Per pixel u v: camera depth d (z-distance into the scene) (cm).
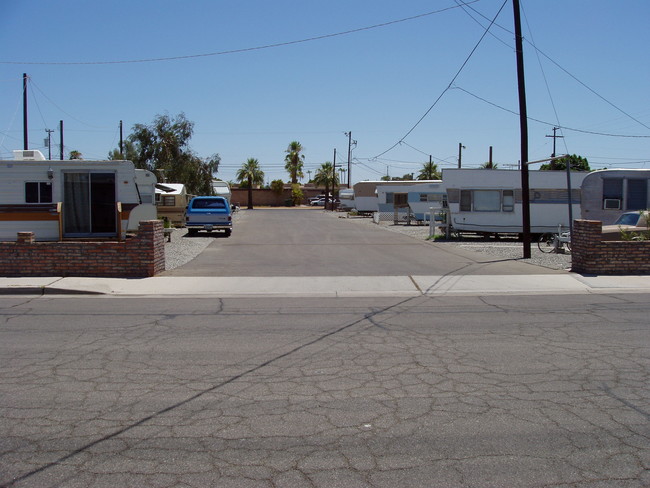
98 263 1432
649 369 678
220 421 525
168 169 4597
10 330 888
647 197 2394
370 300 1187
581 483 414
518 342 809
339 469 434
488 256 1956
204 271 1565
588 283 1367
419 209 3959
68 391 604
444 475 425
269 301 1173
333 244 2430
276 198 9388
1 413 544
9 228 1845
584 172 2716
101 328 904
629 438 488
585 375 656
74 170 1859
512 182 2691
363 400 579
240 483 413
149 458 452
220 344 802
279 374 663
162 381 637
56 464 443
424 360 720
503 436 492
